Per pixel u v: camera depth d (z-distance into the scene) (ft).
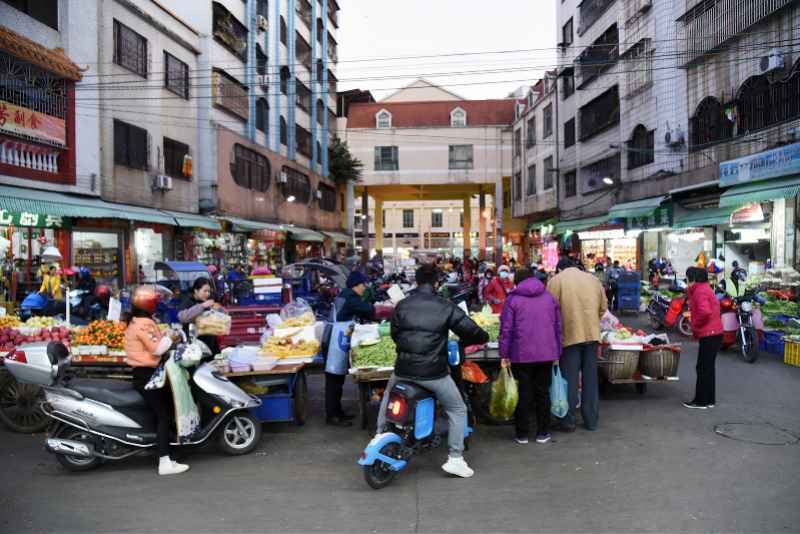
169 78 62.64
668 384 27.07
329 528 12.71
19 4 42.86
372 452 14.70
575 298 19.94
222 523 13.05
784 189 41.45
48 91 44.55
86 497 14.80
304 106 110.52
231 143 74.49
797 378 27.55
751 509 13.25
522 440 18.86
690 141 57.88
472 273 80.18
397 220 209.97
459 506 13.87
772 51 44.04
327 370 21.74
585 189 88.48
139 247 56.24
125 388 17.74
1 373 21.50
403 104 137.39
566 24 97.55
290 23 101.14
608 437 19.30
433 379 15.43
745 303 33.76
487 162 130.93
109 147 51.88
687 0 57.36
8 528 12.82
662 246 67.62
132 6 55.06
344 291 22.08
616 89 75.82
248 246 81.82
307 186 111.24
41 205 40.68
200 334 20.81
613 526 12.54
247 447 18.52
